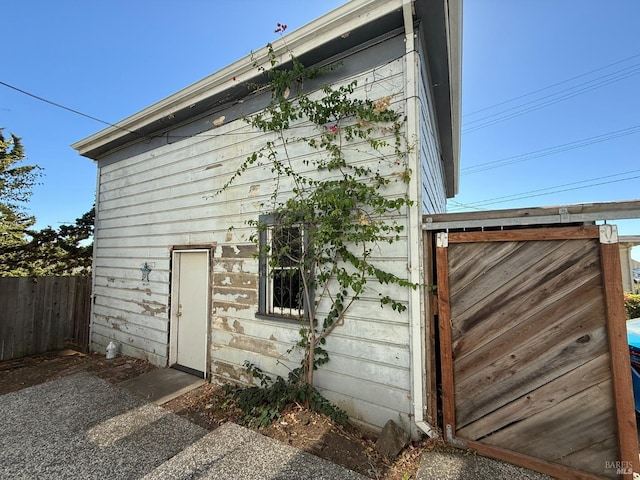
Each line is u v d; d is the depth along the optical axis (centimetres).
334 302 328
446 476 217
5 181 1080
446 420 262
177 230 514
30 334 659
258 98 429
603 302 216
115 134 600
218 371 436
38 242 896
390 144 308
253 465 224
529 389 235
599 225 220
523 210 245
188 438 280
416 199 288
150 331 543
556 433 224
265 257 395
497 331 250
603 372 213
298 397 329
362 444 269
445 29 324
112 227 643
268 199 400
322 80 365
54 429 297
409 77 301
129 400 369
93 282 674
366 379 304
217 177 465
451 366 263
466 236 265
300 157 374
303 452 243
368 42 334
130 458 247
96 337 654
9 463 240
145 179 578
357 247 318
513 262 249
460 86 468
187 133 513
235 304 425
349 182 322
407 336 285
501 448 241
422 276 283
